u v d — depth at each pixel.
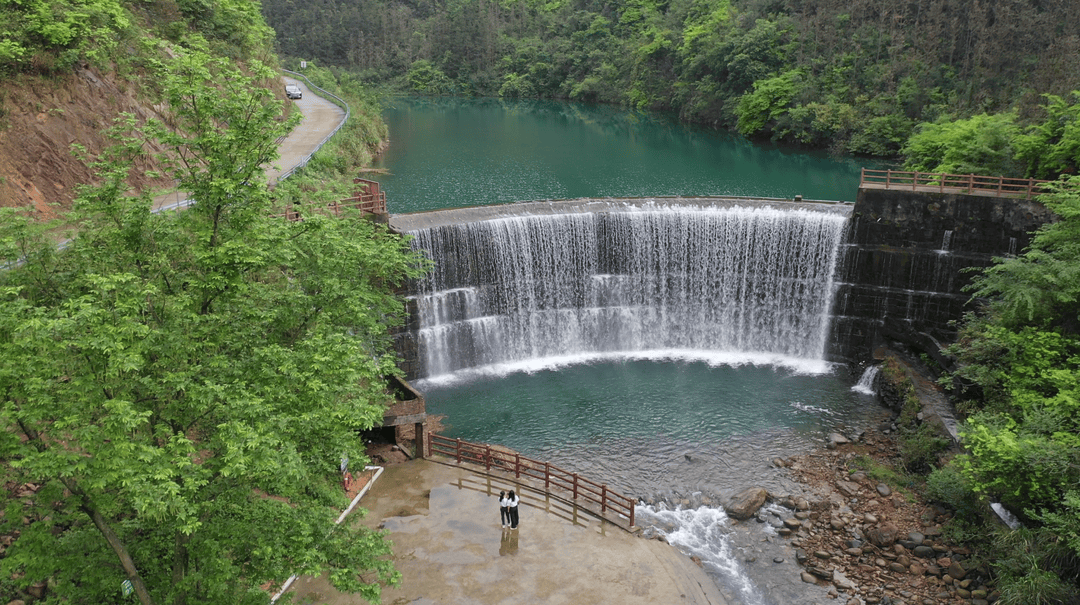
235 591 17.16
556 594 23.52
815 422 37.38
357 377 17.66
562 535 26.55
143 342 14.89
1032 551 24.06
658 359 45.50
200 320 16.64
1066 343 30.80
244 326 18.25
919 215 41.94
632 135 103.50
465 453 32.69
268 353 16.78
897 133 86.81
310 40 184.12
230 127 17.08
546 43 172.25
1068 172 45.47
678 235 45.25
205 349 17.23
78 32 36.34
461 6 188.62
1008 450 24.66
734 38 108.00
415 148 85.50
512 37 180.50
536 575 24.33
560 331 45.72
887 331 43.53
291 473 14.77
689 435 36.03
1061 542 23.39
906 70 90.69
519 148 88.06
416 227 41.50
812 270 44.47
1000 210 40.22
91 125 35.78
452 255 42.31
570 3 179.25
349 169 59.56
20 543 15.27
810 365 44.59
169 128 40.94
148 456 13.55
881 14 96.62
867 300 43.75
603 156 84.19
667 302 46.44
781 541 28.42
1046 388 30.17
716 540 28.30
